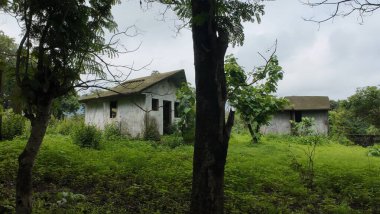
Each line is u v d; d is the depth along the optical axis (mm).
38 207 6176
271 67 18641
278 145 21094
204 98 4945
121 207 6879
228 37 5074
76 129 18328
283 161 14141
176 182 8789
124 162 11383
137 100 23781
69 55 4996
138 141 20281
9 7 4879
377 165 14383
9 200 6547
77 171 9453
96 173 9211
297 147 20547
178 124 20719
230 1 5066
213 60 4949
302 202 8164
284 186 9328
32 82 4609
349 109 40281
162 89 24922
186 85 20844
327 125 35625
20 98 4656
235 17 5090
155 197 7594
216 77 4902
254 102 20953
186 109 20141
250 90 20469
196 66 5074
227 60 17859
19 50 4613
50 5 4809
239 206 7242
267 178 10031
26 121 19562
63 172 9188
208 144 4848
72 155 11898
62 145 14820
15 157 10539
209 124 4871
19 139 15641
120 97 25031
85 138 15977
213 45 4934
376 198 8305
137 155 12781
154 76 25594
